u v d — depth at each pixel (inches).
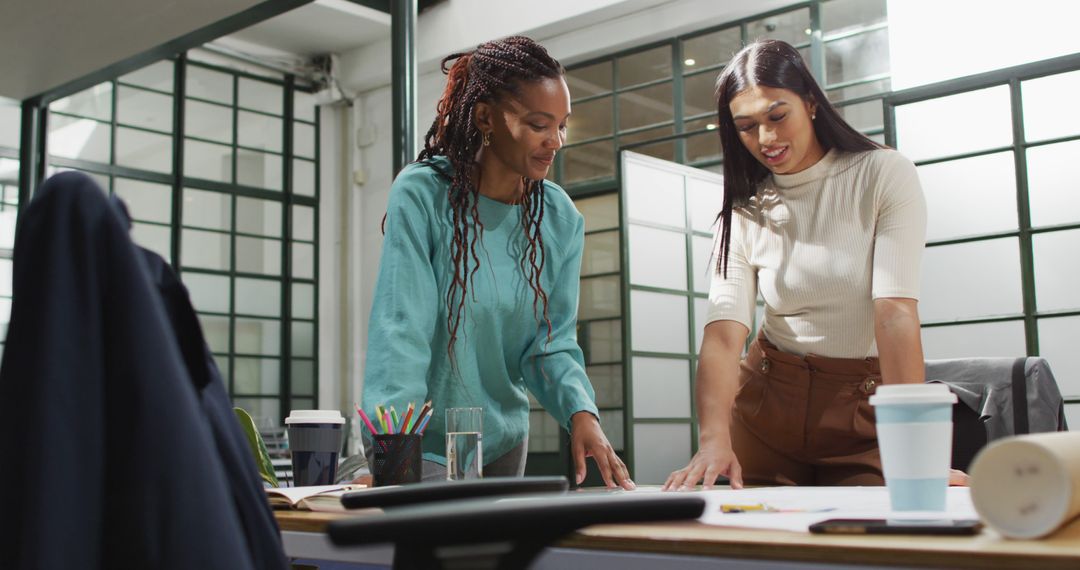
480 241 59.0
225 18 143.8
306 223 431.2
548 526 21.6
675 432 259.3
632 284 250.5
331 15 395.2
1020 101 195.0
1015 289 195.8
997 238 198.2
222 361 403.2
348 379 424.8
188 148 402.6
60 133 373.4
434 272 58.4
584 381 59.9
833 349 61.7
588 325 339.0
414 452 49.3
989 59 198.7
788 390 62.3
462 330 57.9
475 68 57.2
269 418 390.3
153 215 392.8
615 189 337.4
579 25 343.9
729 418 60.8
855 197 60.3
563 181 354.9
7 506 23.1
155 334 24.6
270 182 422.9
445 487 32.0
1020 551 20.1
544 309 60.7
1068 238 189.9
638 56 341.7
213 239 406.3
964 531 22.9
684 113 330.6
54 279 24.2
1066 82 190.4
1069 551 19.9
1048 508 21.4
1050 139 191.3
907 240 58.1
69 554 22.8
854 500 34.6
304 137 433.4
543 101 55.4
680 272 263.9
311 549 35.2
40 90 169.6
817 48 306.5
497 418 59.9
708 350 62.9
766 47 60.9
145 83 393.4
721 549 24.1
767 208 64.0
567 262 63.2
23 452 23.2
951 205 203.5
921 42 206.2
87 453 23.5
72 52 154.5
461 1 364.5
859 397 60.4
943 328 204.7
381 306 56.1
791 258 62.4
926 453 29.6
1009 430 91.0
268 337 416.5
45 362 23.6
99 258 24.8
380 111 425.1
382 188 422.6
